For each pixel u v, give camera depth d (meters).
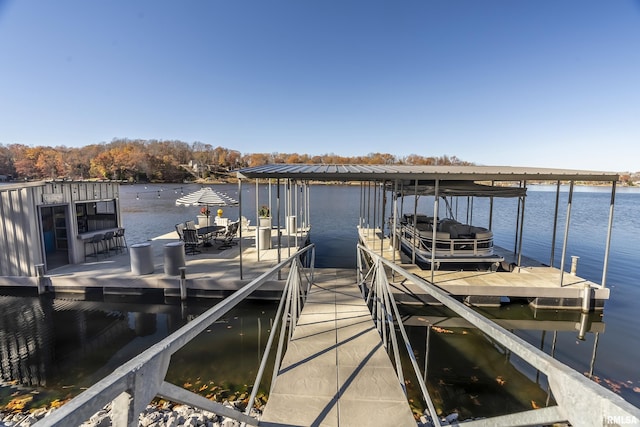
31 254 6.59
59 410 0.67
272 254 8.60
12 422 3.32
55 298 6.40
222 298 6.41
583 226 17.45
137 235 12.47
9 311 5.91
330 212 22.64
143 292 6.54
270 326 5.55
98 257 8.10
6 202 6.55
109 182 8.70
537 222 18.89
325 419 2.16
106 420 3.16
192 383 3.96
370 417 2.18
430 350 4.80
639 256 10.82
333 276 6.29
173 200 28.44
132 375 0.88
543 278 6.59
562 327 5.65
